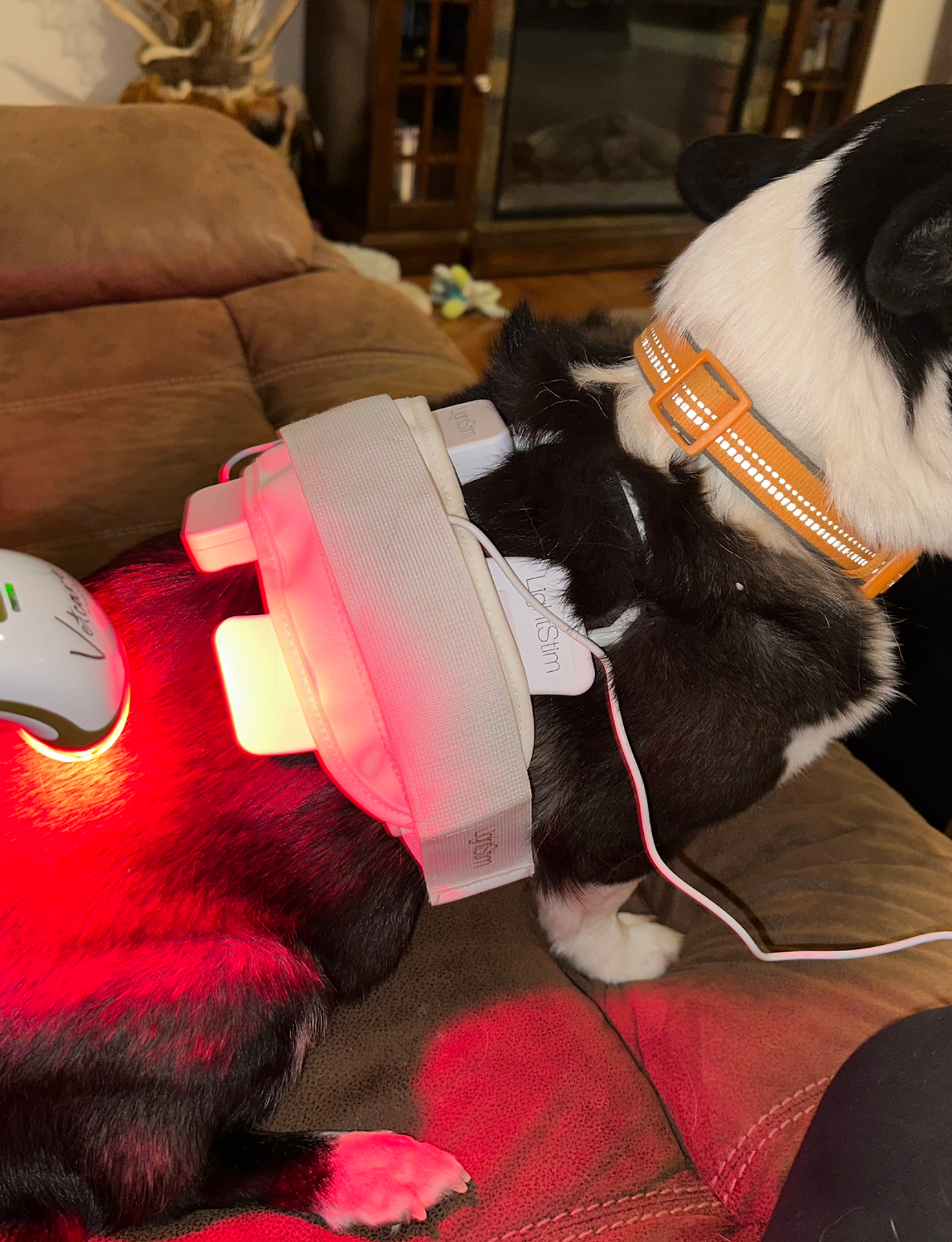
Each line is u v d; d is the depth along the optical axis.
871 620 1.07
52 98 3.82
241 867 1.01
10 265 2.09
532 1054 1.14
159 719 1.01
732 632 0.99
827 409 0.90
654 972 1.33
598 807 1.06
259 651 0.91
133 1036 0.98
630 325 1.20
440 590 0.86
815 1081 1.12
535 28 4.16
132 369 2.00
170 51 3.39
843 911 1.33
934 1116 0.75
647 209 4.62
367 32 3.63
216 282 2.28
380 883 1.07
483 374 1.18
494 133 4.05
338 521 0.87
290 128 3.70
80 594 0.86
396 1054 1.15
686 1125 1.13
